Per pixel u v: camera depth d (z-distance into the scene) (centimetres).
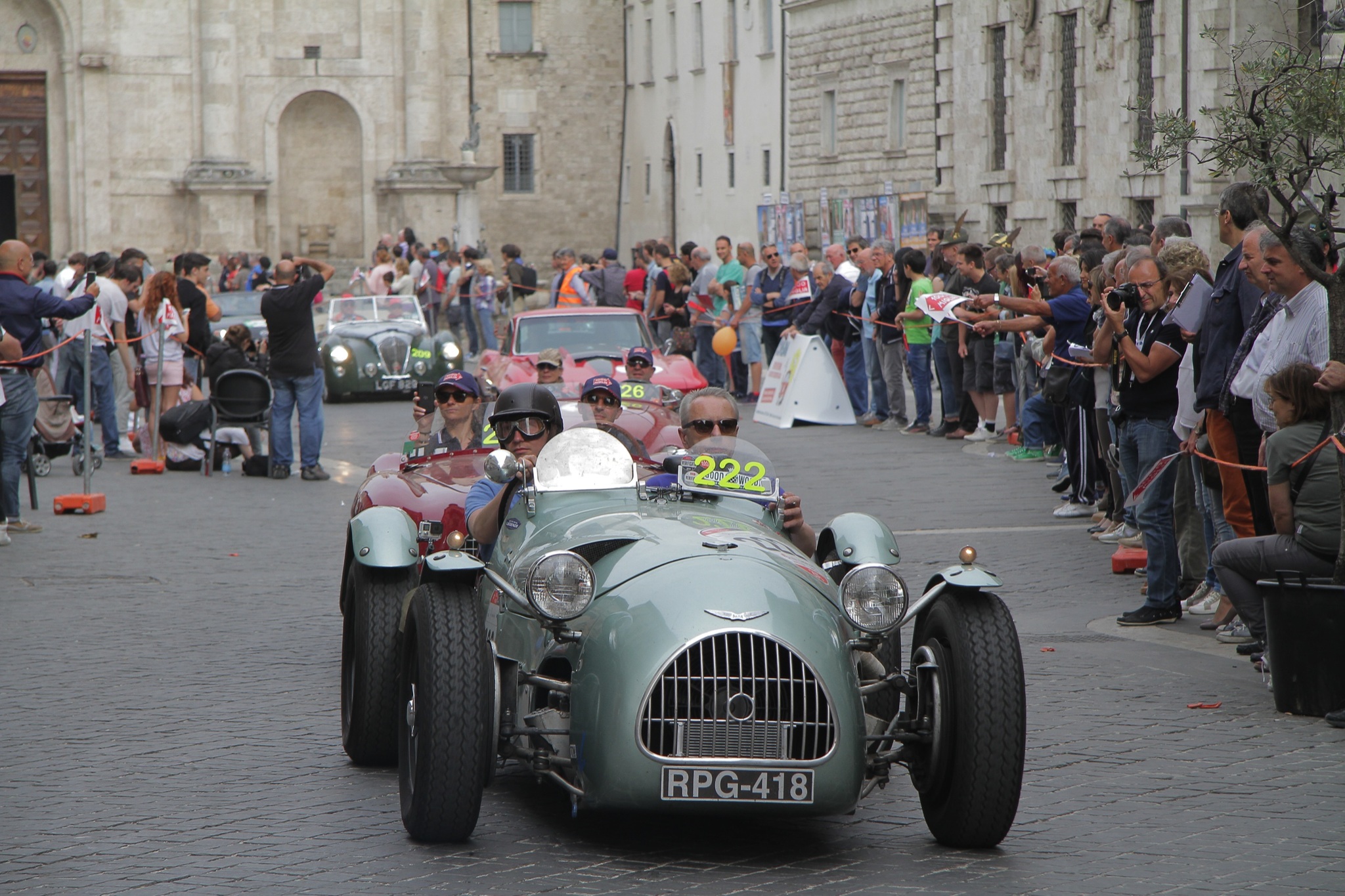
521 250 8631
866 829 913
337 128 7869
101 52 7469
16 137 7531
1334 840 877
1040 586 1630
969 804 848
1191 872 830
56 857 861
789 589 849
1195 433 1380
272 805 959
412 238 6500
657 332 4125
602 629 844
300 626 1497
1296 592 1127
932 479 2395
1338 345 1132
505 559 985
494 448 1394
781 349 3291
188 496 2422
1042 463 2538
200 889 810
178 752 1076
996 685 848
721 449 1012
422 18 7812
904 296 3000
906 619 850
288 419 2639
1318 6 3434
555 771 870
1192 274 1389
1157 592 1440
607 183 8712
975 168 5072
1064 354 1905
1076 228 4478
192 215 7594
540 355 2498
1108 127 4288
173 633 1460
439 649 861
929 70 5347
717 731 812
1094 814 930
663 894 801
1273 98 1314
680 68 7762
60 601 1617
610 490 1000
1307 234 1205
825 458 2678
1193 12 3862
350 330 4100
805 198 6362
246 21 7681
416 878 825
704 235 7525
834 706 817
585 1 8588
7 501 2042
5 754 1070
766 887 810
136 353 3002
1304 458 1173
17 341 1964
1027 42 4706
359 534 1038
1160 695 1201
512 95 8569
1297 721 1127
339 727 1143
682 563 865
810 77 6275
